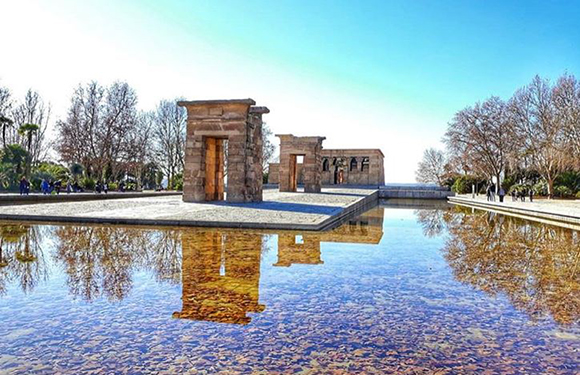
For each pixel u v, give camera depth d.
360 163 51.22
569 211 18.06
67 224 11.27
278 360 2.93
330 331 3.52
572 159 32.53
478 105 41.97
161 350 3.08
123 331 3.46
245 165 19.77
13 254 6.91
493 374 2.78
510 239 10.19
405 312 4.09
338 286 5.07
